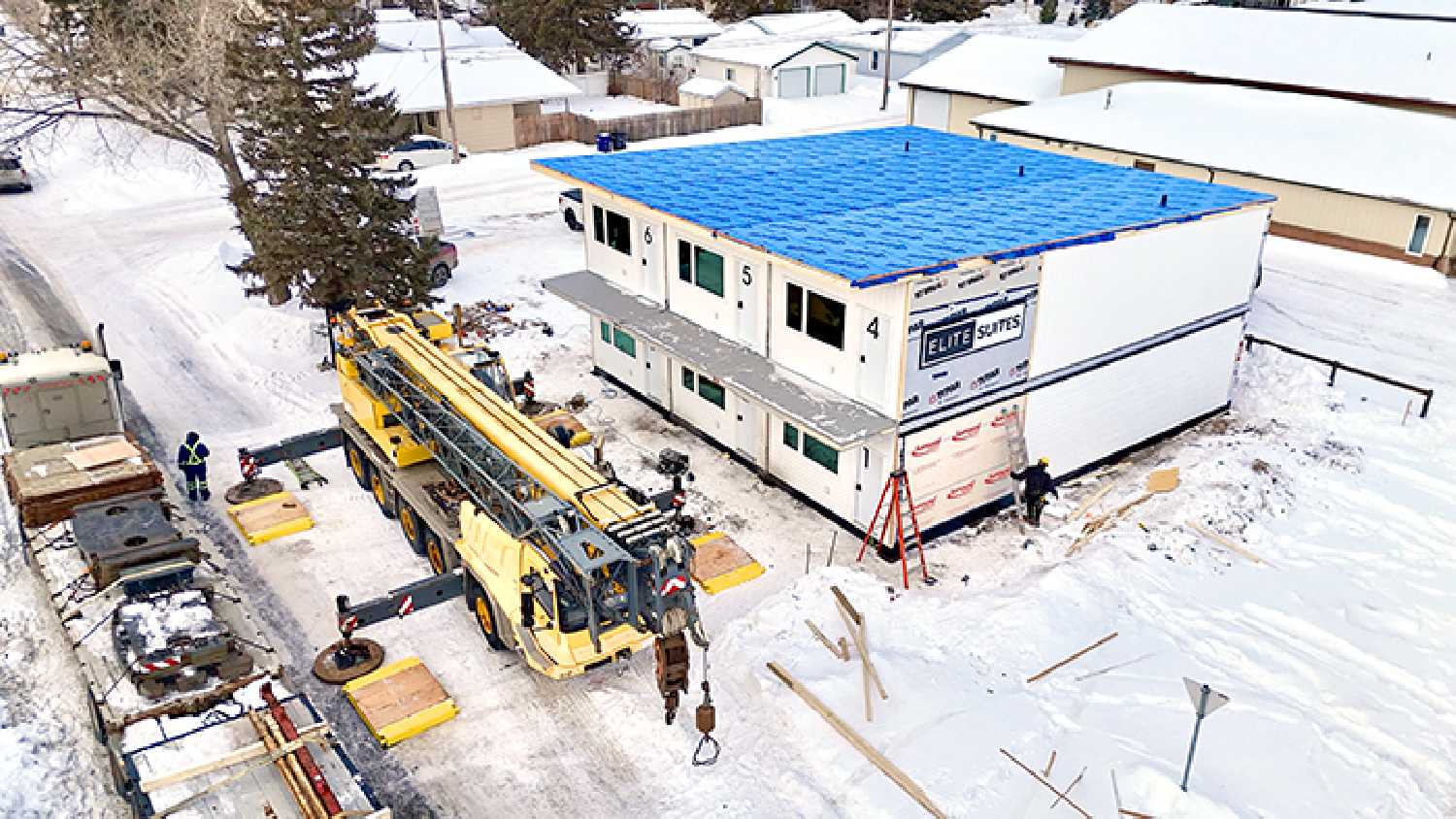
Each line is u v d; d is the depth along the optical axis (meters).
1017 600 15.73
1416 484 19.64
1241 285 21.47
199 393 24.12
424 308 26.06
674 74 67.94
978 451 18.05
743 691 14.23
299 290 26.91
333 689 14.44
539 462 14.01
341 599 14.58
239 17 27.88
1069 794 12.10
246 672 13.87
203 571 16.16
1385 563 17.28
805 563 17.34
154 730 12.51
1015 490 18.36
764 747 13.17
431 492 16.50
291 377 24.80
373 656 14.94
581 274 24.09
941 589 16.53
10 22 33.09
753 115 56.44
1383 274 30.58
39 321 28.56
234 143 42.06
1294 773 12.41
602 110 60.19
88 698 13.70
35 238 36.81
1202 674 14.36
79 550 16.33
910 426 16.66
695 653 15.09
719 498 19.41
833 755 12.84
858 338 16.80
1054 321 18.11
